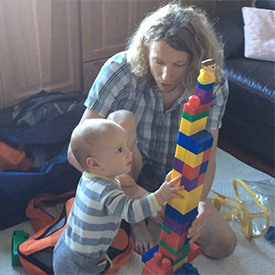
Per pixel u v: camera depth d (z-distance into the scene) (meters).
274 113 1.88
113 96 1.36
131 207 1.01
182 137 0.88
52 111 1.75
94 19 2.06
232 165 1.99
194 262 1.47
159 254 1.02
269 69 2.03
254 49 2.11
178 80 1.25
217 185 1.84
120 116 1.30
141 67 1.30
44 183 1.57
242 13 2.29
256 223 1.62
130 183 1.37
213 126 1.39
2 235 1.53
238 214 1.64
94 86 1.37
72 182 1.65
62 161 1.57
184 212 0.94
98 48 2.15
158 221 1.43
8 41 1.70
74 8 1.87
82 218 1.14
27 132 1.66
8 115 1.71
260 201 1.69
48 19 1.76
